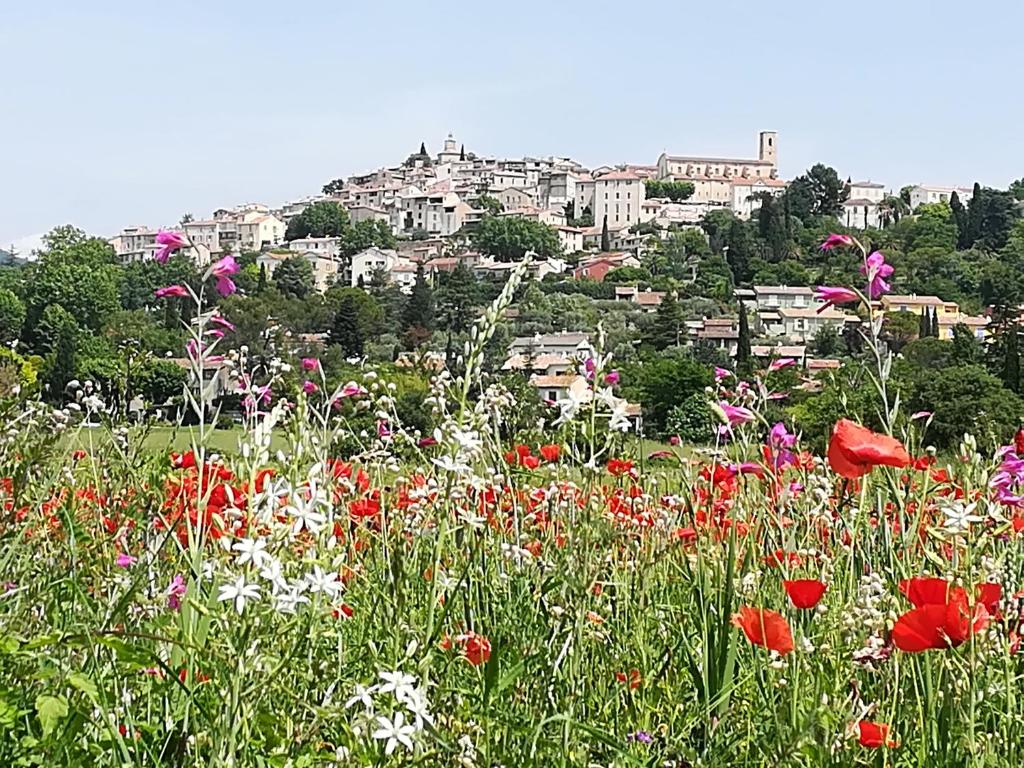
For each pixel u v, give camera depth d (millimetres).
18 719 2734
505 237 167625
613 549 3955
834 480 4441
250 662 2350
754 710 3160
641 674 3547
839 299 3967
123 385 5031
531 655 3301
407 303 113938
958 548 2965
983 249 150000
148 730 2766
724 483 5004
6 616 3160
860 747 2701
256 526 2613
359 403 4684
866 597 2939
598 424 3420
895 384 3906
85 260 92438
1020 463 3875
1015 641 3113
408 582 3738
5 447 4086
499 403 4312
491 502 4359
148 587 3441
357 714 2430
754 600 3686
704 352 76312
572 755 2859
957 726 2783
